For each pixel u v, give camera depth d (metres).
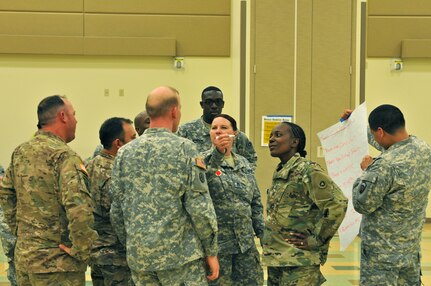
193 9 8.34
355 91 7.35
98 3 8.17
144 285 2.52
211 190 3.12
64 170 2.59
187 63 8.37
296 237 2.78
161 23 8.29
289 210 2.80
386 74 8.44
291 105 7.32
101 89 8.27
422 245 6.58
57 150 2.65
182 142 2.55
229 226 3.11
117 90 8.29
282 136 2.88
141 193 2.50
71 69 8.23
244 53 7.32
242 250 3.09
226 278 3.10
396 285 2.83
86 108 8.27
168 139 2.55
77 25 8.16
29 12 8.09
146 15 8.26
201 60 8.38
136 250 2.46
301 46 7.32
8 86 8.15
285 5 7.32
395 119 2.84
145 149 2.54
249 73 7.32
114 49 8.13
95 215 3.14
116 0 8.20
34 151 2.66
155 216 2.47
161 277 2.49
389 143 2.89
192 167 2.50
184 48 8.34
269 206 2.91
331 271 5.32
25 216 2.62
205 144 3.84
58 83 8.21
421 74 8.46
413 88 8.45
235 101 7.74
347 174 3.32
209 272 2.68
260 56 7.32
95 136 8.27
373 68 8.42
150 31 8.27
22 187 2.63
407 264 2.80
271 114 7.31
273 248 2.83
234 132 3.23
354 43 7.34
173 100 2.62
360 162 3.26
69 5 8.14
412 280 2.92
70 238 2.56
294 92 7.32
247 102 7.32
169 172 2.49
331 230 2.73
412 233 2.82
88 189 2.70
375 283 2.83
